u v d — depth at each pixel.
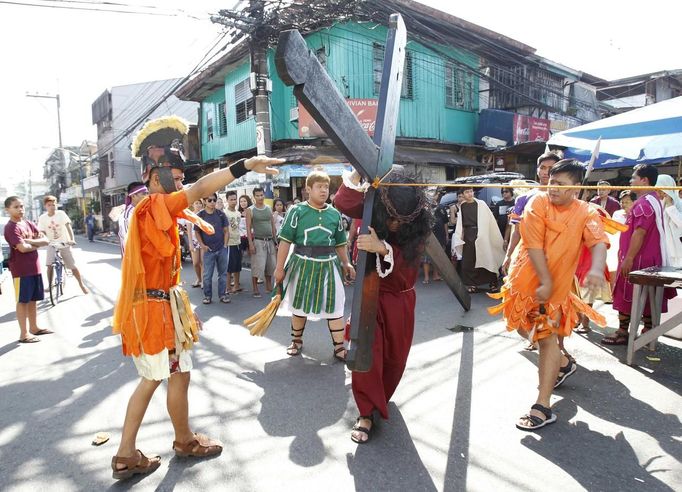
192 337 2.56
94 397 3.59
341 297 4.21
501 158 15.76
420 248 2.84
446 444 2.73
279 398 3.44
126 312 2.32
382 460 2.58
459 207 7.21
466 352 4.29
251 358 4.34
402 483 2.37
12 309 7.27
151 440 2.85
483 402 3.25
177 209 2.28
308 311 4.12
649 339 3.80
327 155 11.87
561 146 7.46
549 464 2.50
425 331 5.01
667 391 3.38
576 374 3.72
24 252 5.14
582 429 2.86
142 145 2.43
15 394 3.70
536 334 2.93
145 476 2.49
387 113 2.40
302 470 2.51
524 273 2.99
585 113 18.52
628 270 4.25
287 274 4.31
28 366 4.37
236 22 9.21
